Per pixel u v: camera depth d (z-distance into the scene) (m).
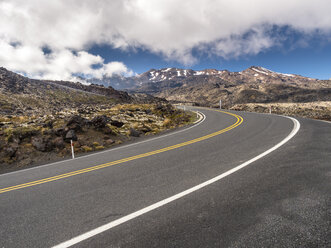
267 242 2.19
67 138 11.75
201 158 6.24
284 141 7.22
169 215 2.99
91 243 2.53
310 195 3.13
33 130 11.75
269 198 3.17
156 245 2.35
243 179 4.09
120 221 2.98
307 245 2.10
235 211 2.89
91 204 3.71
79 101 67.75
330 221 2.46
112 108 31.84
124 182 4.76
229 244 2.22
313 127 9.73
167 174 5.01
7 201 4.40
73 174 6.14
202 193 3.64
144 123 20.20
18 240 2.80
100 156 8.91
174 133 13.65
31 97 58.84
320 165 4.39
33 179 6.22
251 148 6.80
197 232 2.50
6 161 9.29
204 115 25.86
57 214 3.47
